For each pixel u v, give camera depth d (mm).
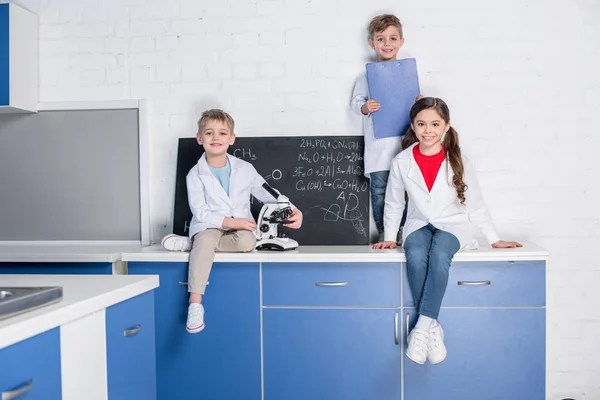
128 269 2574
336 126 2891
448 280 2430
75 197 3023
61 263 2592
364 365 2484
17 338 1047
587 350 2816
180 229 2910
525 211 2824
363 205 2855
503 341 2426
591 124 2783
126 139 2988
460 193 2455
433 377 2459
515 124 2814
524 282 2412
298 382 2512
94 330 1334
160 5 2963
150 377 1643
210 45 2941
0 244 3039
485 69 2818
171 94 2967
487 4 2809
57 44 3014
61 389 1205
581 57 2777
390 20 2693
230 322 2529
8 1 3027
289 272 2500
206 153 2691
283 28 2900
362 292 2477
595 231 2801
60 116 3016
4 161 3045
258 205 2912
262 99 2920
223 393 2545
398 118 2693
